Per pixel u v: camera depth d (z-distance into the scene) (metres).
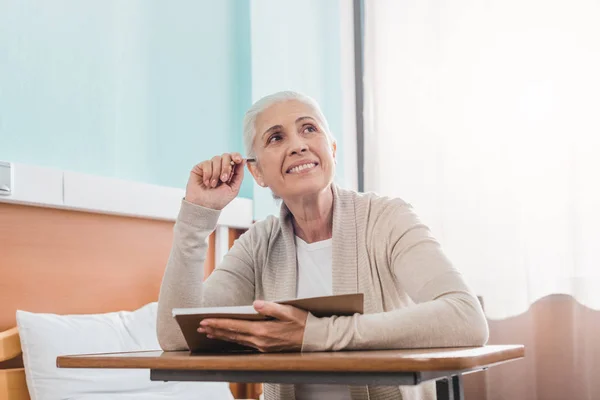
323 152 1.58
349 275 1.56
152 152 2.62
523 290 2.91
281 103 1.62
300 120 1.59
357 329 1.14
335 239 1.58
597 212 2.78
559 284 2.84
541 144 2.92
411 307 1.21
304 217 1.63
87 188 2.18
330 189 1.63
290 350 1.16
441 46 3.16
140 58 2.61
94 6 2.42
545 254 2.87
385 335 1.13
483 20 3.08
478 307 1.26
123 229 2.36
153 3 2.68
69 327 1.98
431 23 3.20
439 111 3.14
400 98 3.24
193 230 1.48
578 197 2.80
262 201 3.02
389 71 3.27
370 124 3.29
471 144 3.06
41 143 2.19
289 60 3.28
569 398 2.79
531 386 2.85
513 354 1.12
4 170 1.92
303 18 3.38
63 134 2.27
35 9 2.21
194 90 2.86
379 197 1.64
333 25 3.47
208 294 1.59
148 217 2.45
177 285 1.47
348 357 0.96
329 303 1.15
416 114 3.21
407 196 3.18
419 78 3.21
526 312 2.89
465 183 3.05
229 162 1.50
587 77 2.85
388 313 1.18
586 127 2.83
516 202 2.95
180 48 2.80
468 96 3.08
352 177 3.31
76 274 2.17
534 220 2.90
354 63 3.41
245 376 1.07
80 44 2.36
